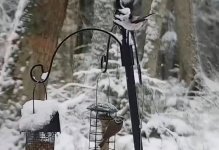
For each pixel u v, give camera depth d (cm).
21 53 638
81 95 848
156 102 967
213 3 1593
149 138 820
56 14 643
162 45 1327
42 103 441
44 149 467
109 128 437
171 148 768
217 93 1165
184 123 908
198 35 1524
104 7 1034
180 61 1189
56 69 1005
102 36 1016
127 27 376
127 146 716
